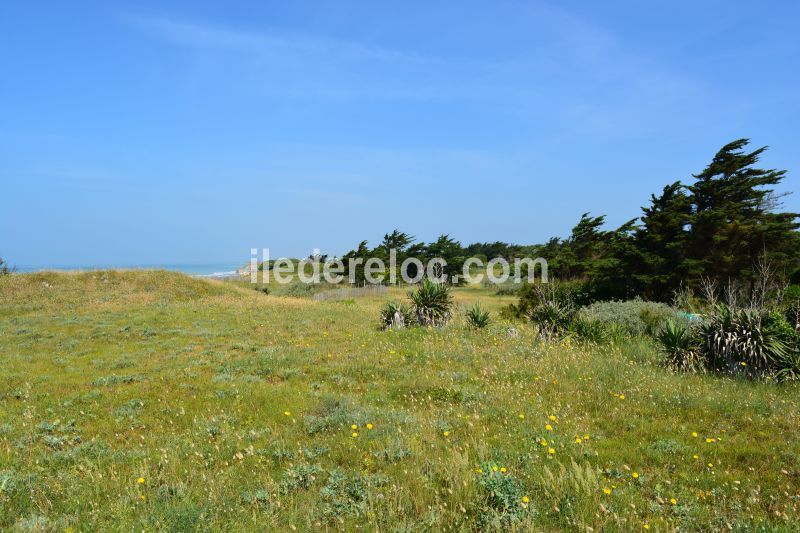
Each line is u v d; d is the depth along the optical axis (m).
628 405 8.05
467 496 4.52
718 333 10.65
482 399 8.19
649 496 4.93
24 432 7.00
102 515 4.33
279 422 7.41
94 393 9.19
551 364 10.80
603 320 16.89
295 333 16.75
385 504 4.50
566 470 5.29
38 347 14.56
